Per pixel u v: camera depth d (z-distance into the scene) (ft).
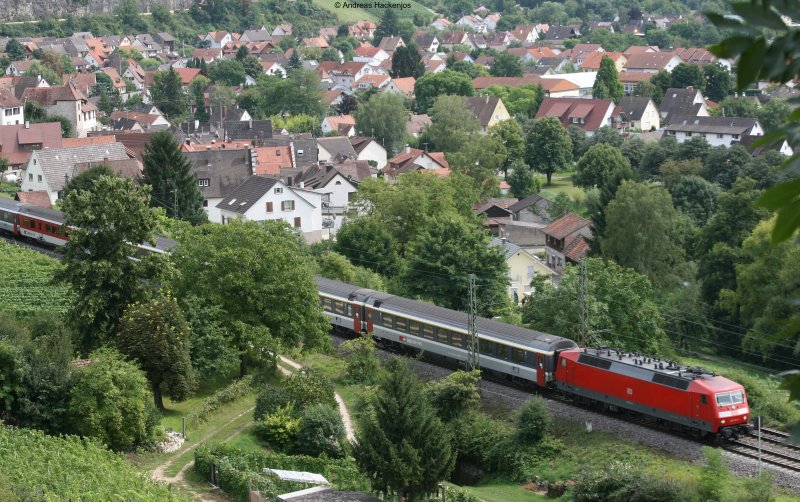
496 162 476.13
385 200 325.83
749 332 256.32
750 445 162.50
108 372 165.17
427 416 143.95
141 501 128.26
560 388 187.52
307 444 173.99
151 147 362.53
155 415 173.37
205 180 407.85
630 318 228.84
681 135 581.94
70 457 143.02
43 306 248.32
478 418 186.70
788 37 14.84
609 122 636.48
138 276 198.18
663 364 174.50
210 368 198.18
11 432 151.53
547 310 230.07
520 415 178.19
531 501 160.45
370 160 528.63
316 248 312.29
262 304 211.61
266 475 152.15
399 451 140.87
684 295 291.99
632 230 322.75
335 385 213.46
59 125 492.54
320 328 221.46
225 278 209.05
